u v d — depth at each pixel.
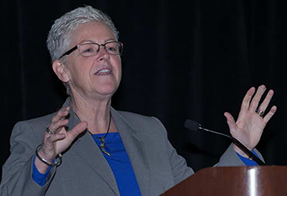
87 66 2.73
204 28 4.92
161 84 4.71
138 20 4.66
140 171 2.69
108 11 4.52
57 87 4.31
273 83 5.14
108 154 2.72
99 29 2.81
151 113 4.68
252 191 1.88
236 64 4.98
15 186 2.21
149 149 2.85
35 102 4.25
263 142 5.14
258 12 5.18
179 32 4.80
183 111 4.78
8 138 4.11
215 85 4.92
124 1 4.61
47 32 4.29
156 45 4.71
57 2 4.33
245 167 1.89
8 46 4.16
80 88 2.78
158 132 3.00
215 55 4.94
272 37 5.16
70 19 2.84
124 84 4.60
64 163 2.54
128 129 2.91
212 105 4.89
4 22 4.14
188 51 4.82
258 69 5.13
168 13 4.76
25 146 2.54
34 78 4.25
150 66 4.68
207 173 1.88
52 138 2.09
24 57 4.22
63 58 2.82
